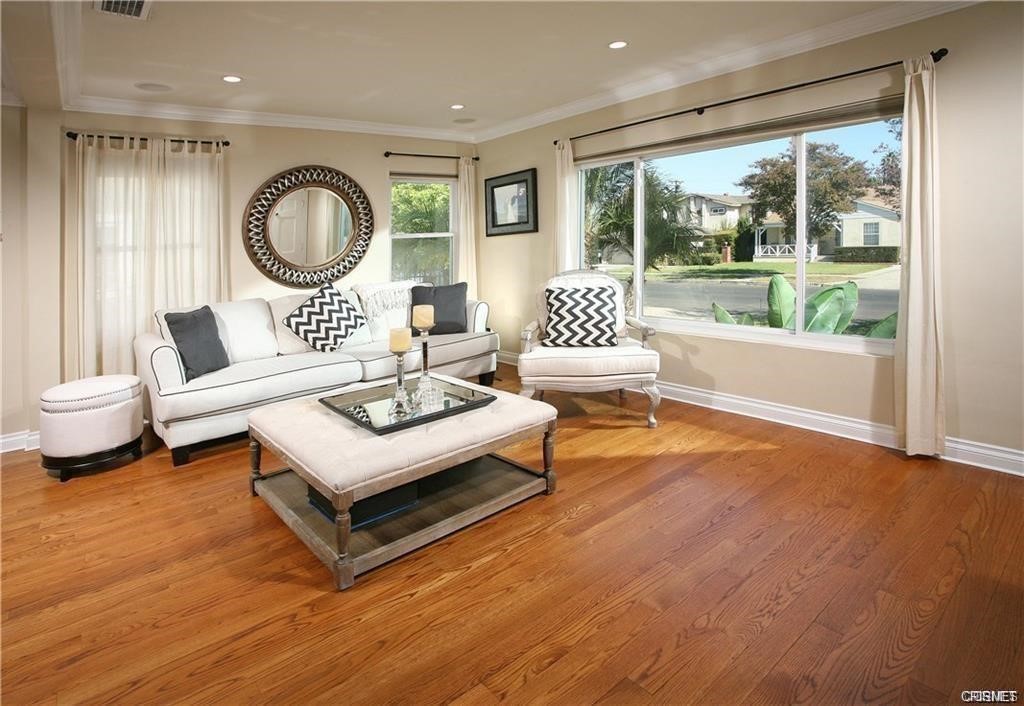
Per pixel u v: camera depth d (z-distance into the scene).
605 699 1.50
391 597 1.97
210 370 3.50
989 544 2.21
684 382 4.33
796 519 2.45
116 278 4.00
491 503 2.48
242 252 4.63
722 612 1.85
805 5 2.89
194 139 4.25
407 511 2.48
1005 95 2.72
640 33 3.16
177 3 2.58
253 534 2.42
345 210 5.14
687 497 2.70
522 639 1.74
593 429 3.75
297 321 4.18
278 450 2.40
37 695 1.53
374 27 2.94
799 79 3.42
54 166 3.66
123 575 2.12
